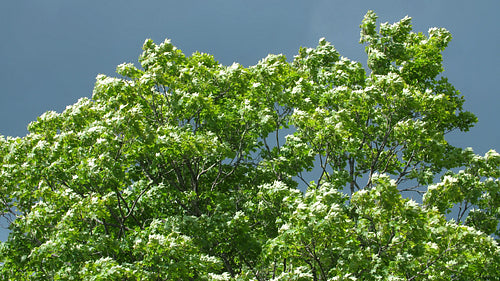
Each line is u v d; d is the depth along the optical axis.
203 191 19.67
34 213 14.92
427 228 14.14
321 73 21.47
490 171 19.27
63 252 14.29
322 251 13.16
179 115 18.56
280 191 15.65
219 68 21.86
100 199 15.02
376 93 18.33
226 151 16.83
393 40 23.06
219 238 15.34
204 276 13.58
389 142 20.95
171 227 15.19
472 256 14.27
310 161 20.00
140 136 15.54
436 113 18.83
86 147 16.17
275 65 19.44
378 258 13.10
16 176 16.53
